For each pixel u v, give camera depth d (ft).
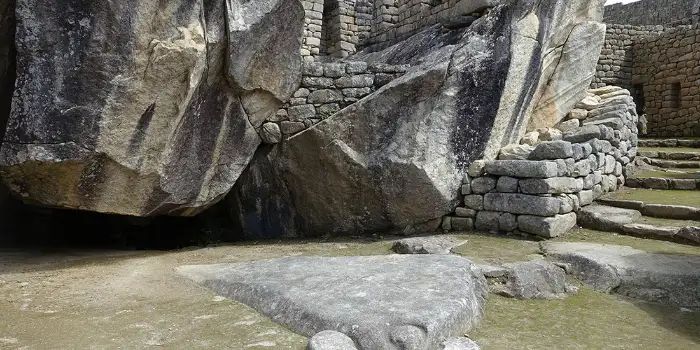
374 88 23.40
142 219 27.48
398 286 12.58
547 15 23.15
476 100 21.40
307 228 23.95
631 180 25.26
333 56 35.04
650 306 12.96
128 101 17.01
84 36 15.89
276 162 23.34
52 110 16.06
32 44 15.75
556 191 19.17
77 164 16.84
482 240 19.13
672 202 20.92
